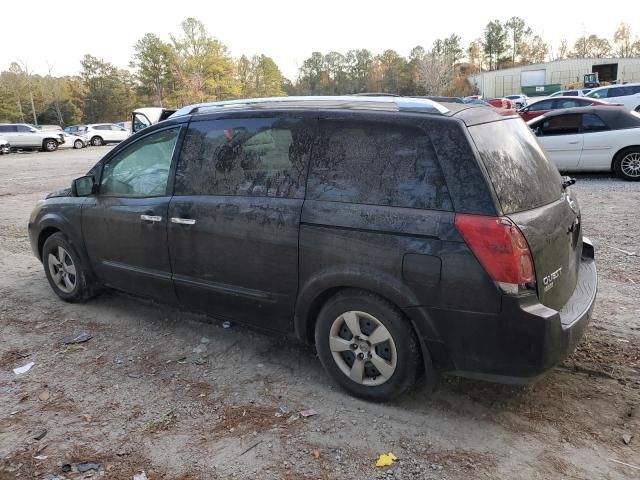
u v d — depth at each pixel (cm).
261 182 362
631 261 599
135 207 430
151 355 413
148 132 433
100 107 8206
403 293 305
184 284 409
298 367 391
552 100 1939
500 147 315
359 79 10581
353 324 333
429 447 299
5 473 285
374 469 283
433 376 319
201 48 7156
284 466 287
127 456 297
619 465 281
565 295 331
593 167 1180
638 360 384
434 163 302
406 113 318
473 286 287
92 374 386
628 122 1146
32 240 539
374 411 333
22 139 3347
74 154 3052
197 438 312
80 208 478
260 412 335
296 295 351
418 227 298
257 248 359
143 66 7438
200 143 397
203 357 409
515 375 294
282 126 358
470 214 289
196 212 389
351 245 319
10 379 382
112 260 461
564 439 303
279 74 9619
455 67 9650
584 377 366
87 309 505
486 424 319
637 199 940
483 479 274
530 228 294
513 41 10681
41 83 8150
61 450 303
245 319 387
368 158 323
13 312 505
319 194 337
